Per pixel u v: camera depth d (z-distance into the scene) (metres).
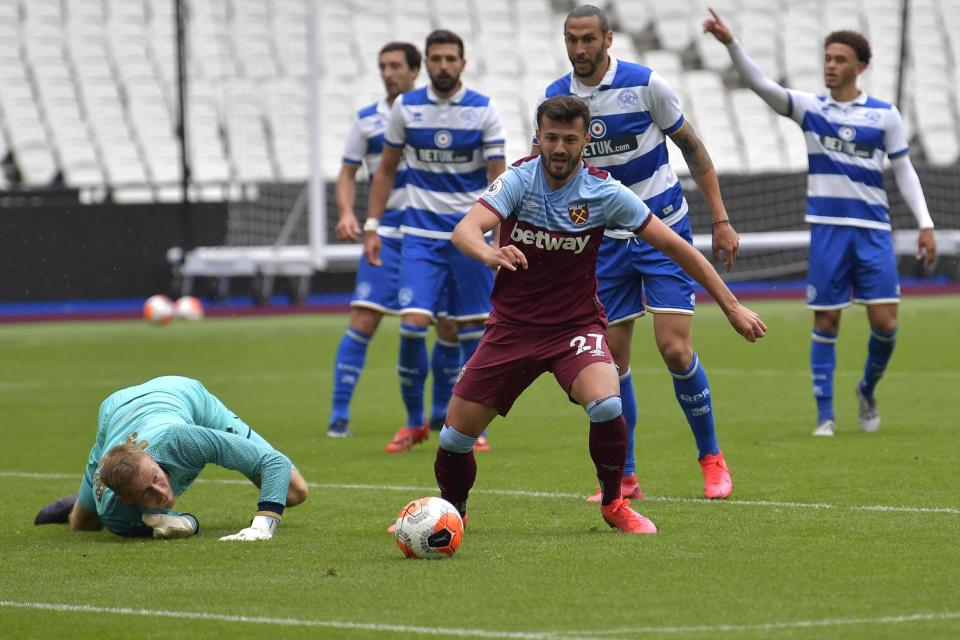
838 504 25.36
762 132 104.56
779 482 28.19
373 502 27.27
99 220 82.56
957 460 30.48
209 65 100.31
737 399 43.88
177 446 22.98
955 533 22.30
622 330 26.97
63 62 98.25
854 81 36.31
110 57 99.44
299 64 102.62
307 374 54.31
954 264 92.31
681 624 16.72
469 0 110.62
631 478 26.77
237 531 24.31
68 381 52.91
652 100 26.58
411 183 35.72
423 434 35.66
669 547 21.56
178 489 23.42
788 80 109.38
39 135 94.06
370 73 104.31
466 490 23.20
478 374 22.42
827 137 35.97
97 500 23.28
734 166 102.44
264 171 96.50
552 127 21.14
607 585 18.92
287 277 88.19
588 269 22.33
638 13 111.25
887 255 35.72
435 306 35.47
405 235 35.88
